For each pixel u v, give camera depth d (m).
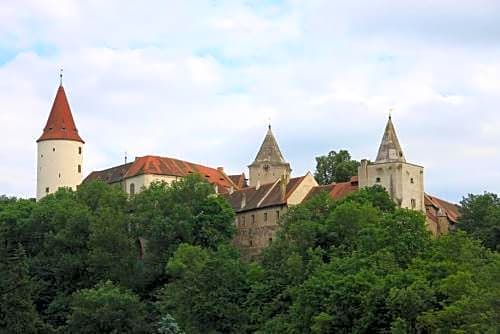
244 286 132.75
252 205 167.25
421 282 103.69
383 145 163.75
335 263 120.00
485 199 159.50
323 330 107.44
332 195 165.12
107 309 132.12
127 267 151.88
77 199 175.75
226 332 126.62
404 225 123.56
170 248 154.50
